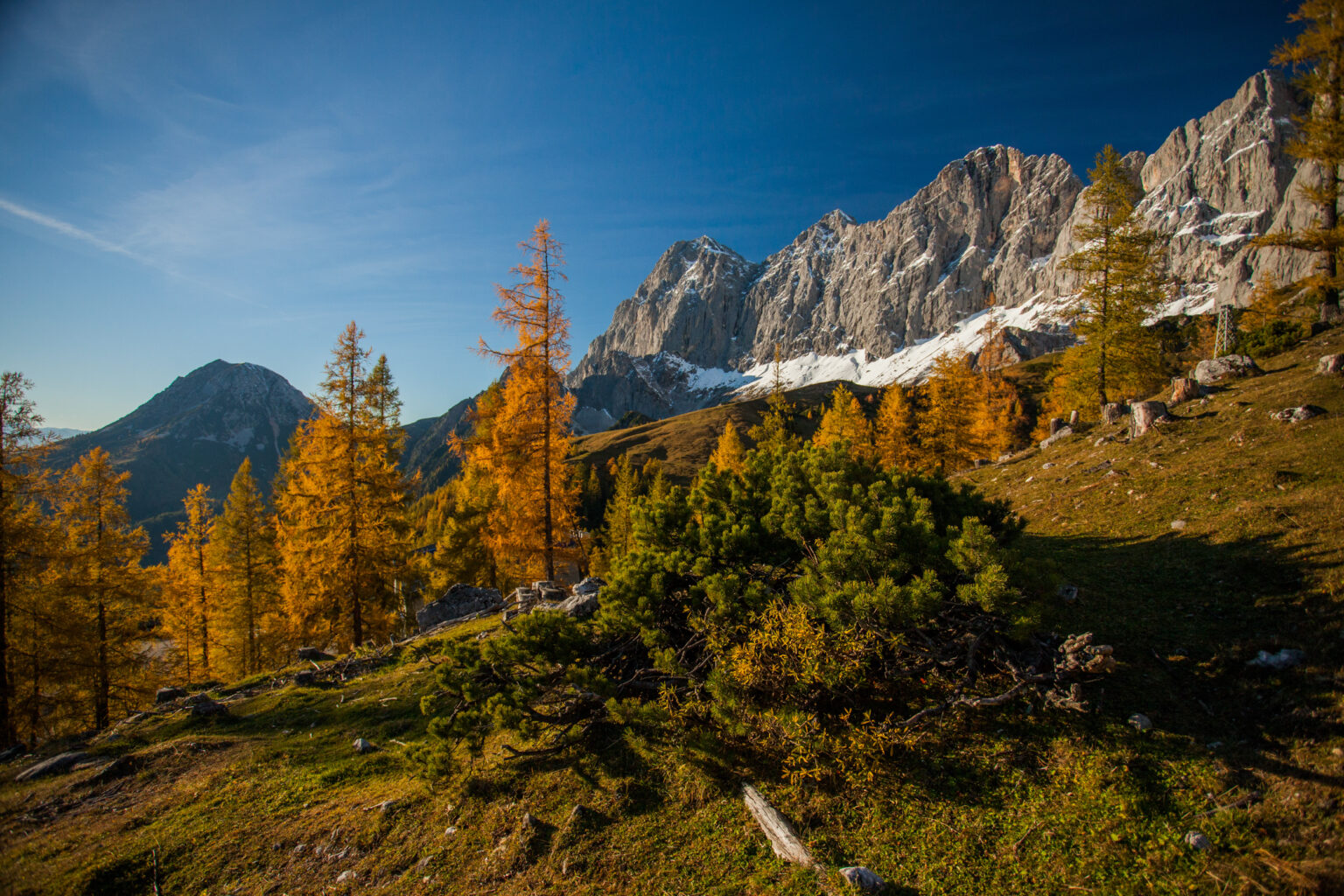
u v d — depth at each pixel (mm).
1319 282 23375
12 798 9391
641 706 7934
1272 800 5516
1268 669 7070
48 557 17812
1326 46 23406
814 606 8039
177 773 10078
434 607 21016
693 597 9391
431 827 7848
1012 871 5633
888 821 6504
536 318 21094
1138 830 5652
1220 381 20047
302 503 23078
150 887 7254
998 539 10102
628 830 7117
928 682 7891
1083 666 6844
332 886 7078
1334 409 14320
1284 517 10320
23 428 16859
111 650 21438
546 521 22141
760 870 6211
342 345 22844
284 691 14227
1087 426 23859
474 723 8641
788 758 7125
